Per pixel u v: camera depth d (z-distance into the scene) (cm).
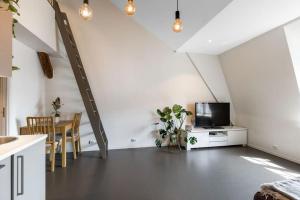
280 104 400
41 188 188
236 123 555
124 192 262
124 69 470
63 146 354
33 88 381
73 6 440
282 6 262
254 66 418
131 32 468
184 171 336
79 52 446
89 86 443
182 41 422
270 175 319
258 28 332
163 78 495
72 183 288
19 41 325
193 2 290
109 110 467
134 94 479
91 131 459
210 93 531
